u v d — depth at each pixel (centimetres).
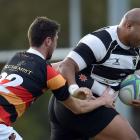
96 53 1764
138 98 1820
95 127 1792
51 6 5900
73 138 1878
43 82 1722
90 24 5772
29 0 5941
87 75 1806
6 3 5931
